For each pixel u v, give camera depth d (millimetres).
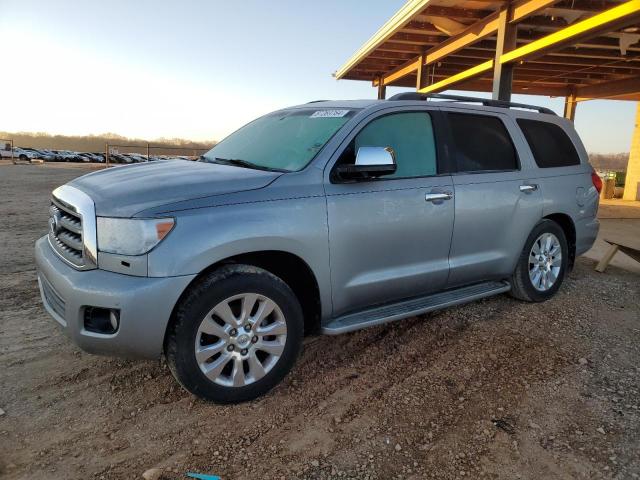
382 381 3416
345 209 3383
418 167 3887
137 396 3145
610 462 2602
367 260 3553
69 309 2797
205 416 2955
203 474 2467
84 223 2838
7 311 4480
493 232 4332
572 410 3078
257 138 4152
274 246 3064
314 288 3363
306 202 3219
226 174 3258
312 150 3523
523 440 2777
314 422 2924
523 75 16000
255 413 3008
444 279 4070
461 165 4160
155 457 2584
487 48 11891
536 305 4969
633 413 3053
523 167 4641
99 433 2764
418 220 3768
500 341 4086
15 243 7242
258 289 3018
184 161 4078
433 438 2787
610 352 3924
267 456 2615
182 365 2840
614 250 6438
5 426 2789
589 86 17422
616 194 20625
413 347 3963
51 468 2465
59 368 3471
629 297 5355
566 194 4969
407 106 3977
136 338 2723
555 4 8836
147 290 2693
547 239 4914
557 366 3662
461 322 4492
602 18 6930
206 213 2881
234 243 2912
